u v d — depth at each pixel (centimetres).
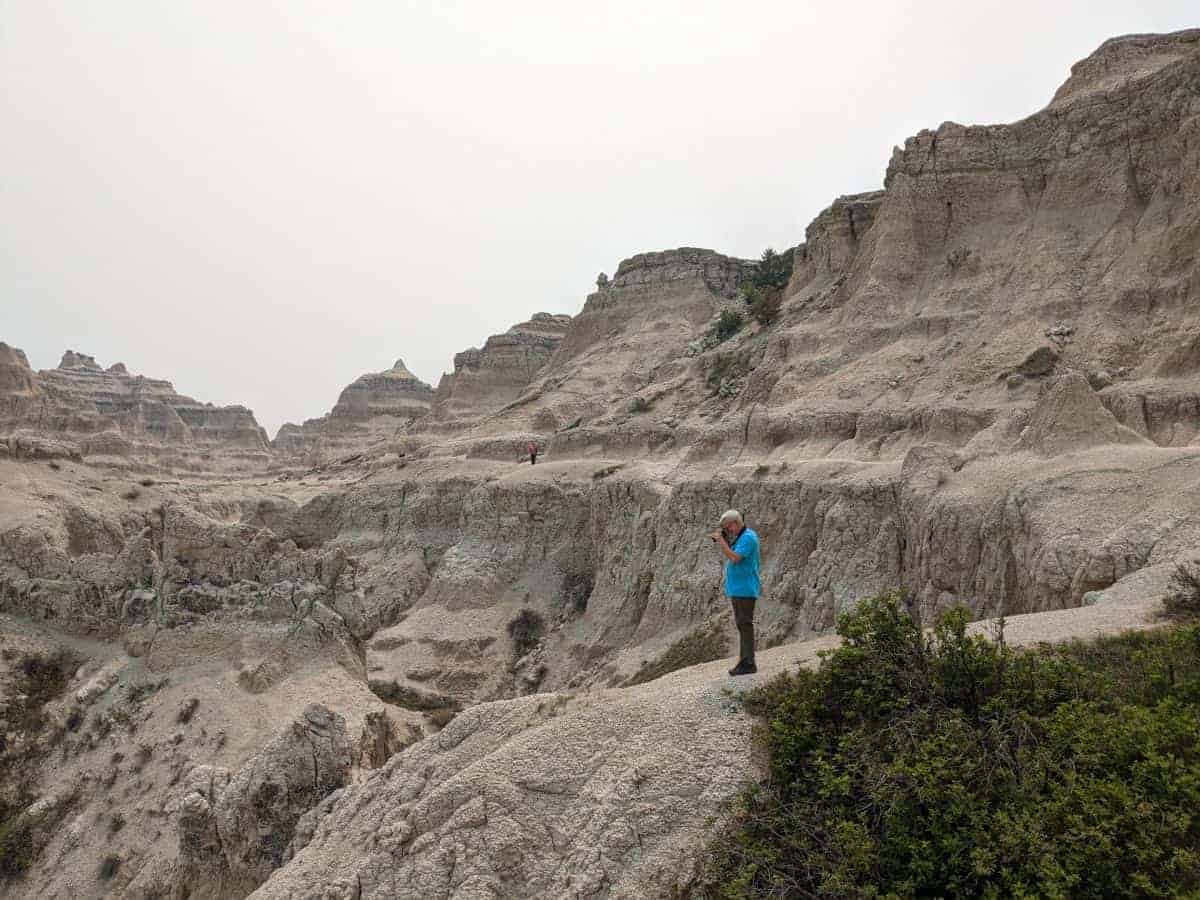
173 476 11750
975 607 2717
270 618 3272
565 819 1371
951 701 1263
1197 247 4175
